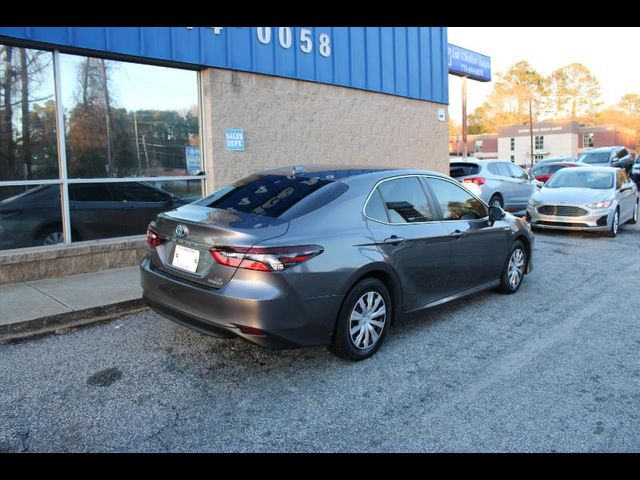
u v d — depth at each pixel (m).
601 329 5.19
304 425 3.38
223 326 3.69
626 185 12.15
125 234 7.27
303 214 4.01
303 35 9.13
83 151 6.80
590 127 75.56
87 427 3.32
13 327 4.79
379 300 4.40
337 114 9.95
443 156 12.91
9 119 6.18
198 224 3.91
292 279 3.70
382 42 10.81
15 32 5.93
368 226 4.34
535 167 22.47
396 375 4.11
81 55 6.70
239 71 8.21
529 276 7.43
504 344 4.78
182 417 3.46
